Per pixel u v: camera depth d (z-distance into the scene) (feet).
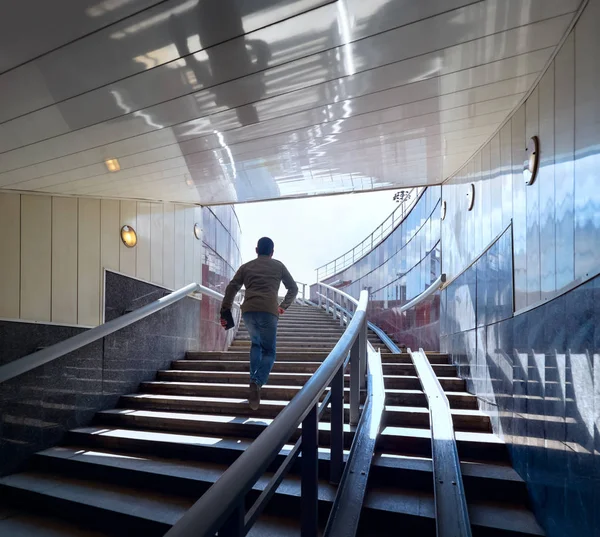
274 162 14.05
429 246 28.27
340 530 7.17
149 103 8.48
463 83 9.04
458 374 16.53
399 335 33.76
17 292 12.22
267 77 7.93
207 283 26.07
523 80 9.19
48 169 11.28
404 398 13.17
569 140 7.55
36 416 11.64
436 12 6.40
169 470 9.98
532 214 9.55
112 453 11.37
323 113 10.05
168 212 20.45
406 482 9.13
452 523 7.43
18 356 11.87
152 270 18.76
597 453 5.97
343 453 9.61
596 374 6.12
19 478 10.55
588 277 6.50
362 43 7.09
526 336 9.53
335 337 30.01
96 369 14.01
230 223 35.53
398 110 10.32
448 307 18.79
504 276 11.44
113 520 8.74
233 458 10.41
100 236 15.56
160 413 13.29
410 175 18.13
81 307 14.37
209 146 11.57
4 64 6.62
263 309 12.30
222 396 14.51
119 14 5.71
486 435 11.62
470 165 15.69
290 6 5.94
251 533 7.70
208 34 6.39
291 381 14.84
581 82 7.02
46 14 5.57
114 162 11.69
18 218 12.53
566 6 6.65
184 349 20.98
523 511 8.75
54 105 8.06
